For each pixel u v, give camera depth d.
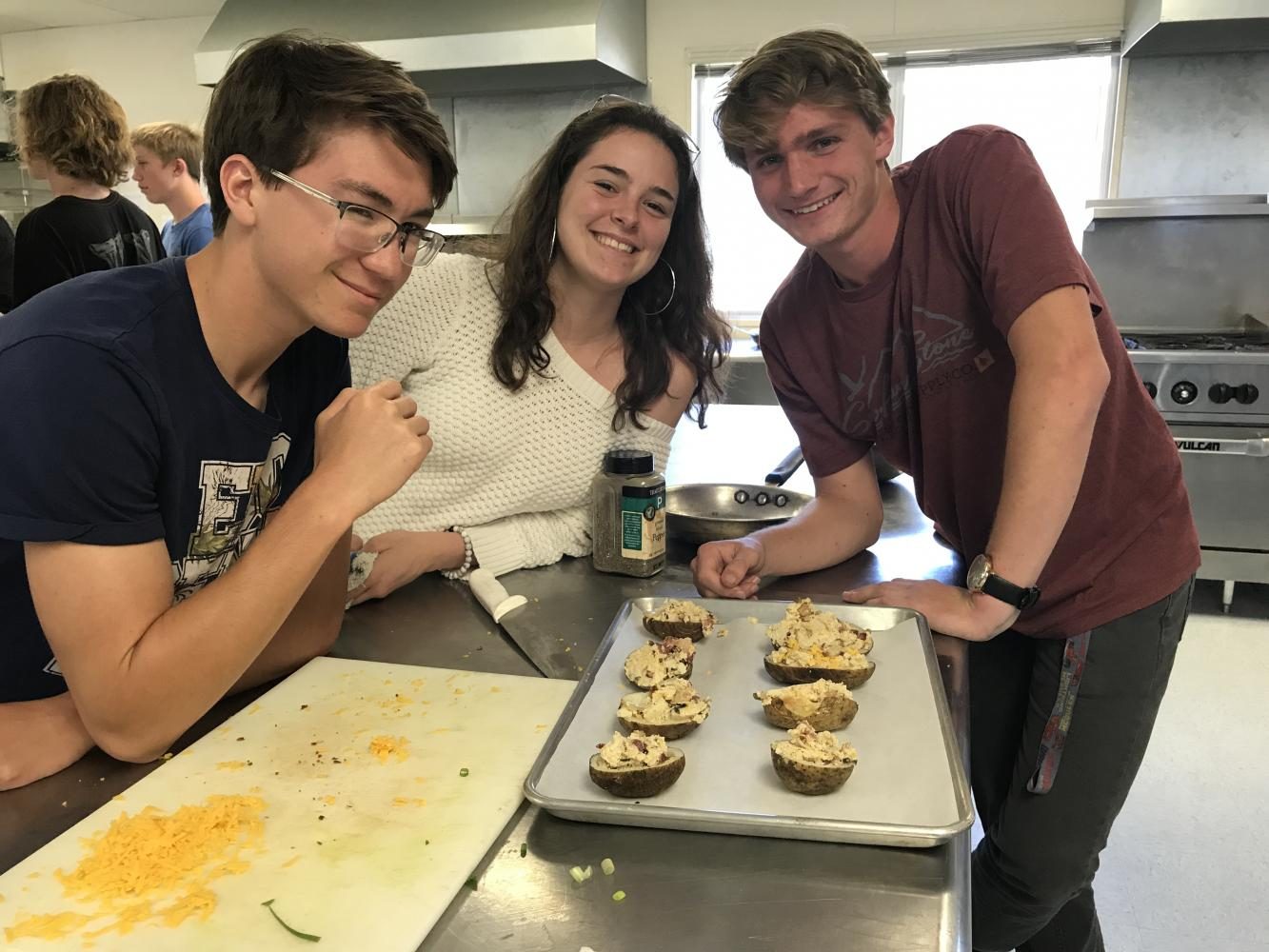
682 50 3.72
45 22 4.47
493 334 1.32
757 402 3.18
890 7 3.51
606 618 1.13
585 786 0.73
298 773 0.75
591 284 1.30
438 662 1.01
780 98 1.09
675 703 0.84
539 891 0.62
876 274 1.23
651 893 0.62
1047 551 1.04
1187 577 1.26
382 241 0.76
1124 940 1.69
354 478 0.79
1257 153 3.26
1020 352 1.05
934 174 1.17
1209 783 2.12
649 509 1.27
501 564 1.30
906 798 0.71
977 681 1.41
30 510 0.68
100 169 2.88
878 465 1.80
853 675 0.90
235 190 0.75
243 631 0.75
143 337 0.75
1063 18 3.35
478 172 3.91
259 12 3.53
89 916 0.59
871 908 0.60
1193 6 2.77
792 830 0.66
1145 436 1.23
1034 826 1.32
